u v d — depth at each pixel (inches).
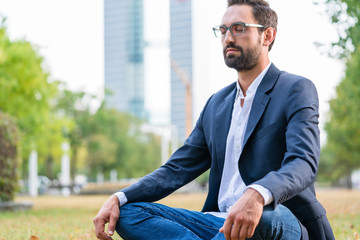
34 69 595.2
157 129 1364.4
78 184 1652.3
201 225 84.0
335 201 512.1
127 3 7465.6
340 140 1285.7
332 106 709.9
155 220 83.0
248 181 85.7
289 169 73.6
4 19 579.2
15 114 620.4
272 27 92.3
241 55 90.0
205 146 98.7
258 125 86.1
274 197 70.0
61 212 397.1
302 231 76.0
